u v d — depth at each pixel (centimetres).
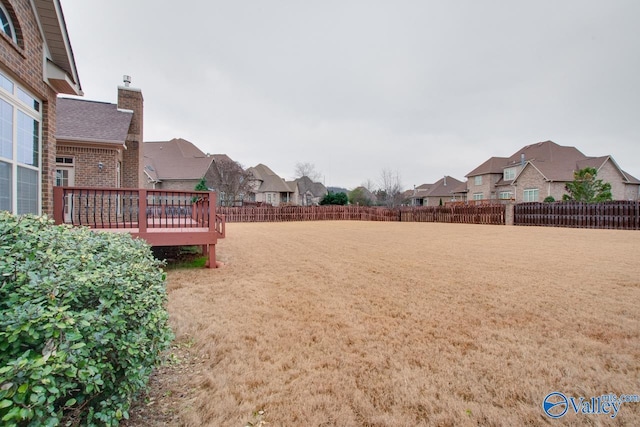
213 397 216
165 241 589
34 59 492
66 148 954
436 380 236
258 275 568
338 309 391
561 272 575
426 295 445
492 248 888
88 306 170
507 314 369
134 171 1240
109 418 157
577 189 2047
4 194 425
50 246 199
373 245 966
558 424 189
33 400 112
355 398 213
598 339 302
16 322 129
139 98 1262
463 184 4131
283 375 244
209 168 2884
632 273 562
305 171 5512
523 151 3192
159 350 204
